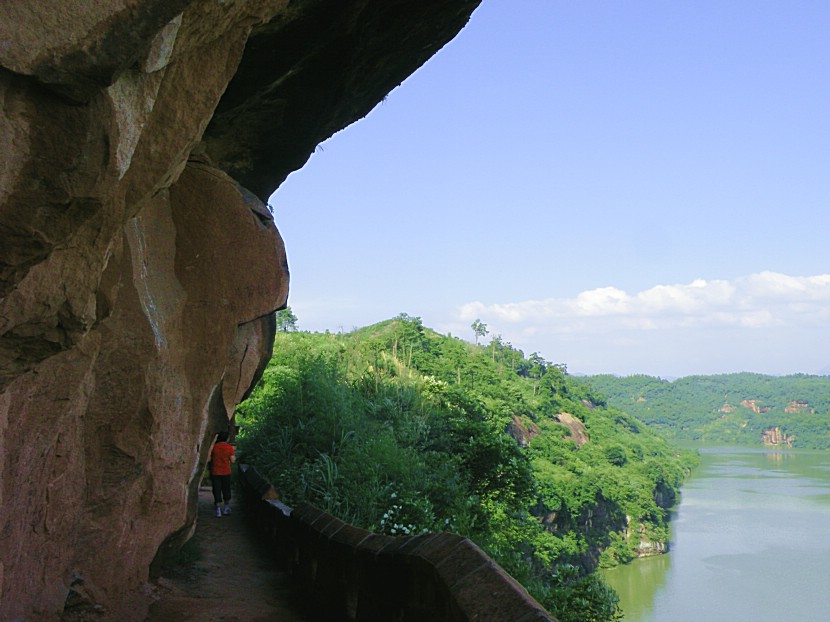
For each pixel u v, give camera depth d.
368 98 10.22
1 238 2.30
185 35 3.19
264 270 6.54
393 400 21.38
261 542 9.73
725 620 58.47
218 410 6.96
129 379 5.09
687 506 117.69
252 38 7.43
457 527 13.95
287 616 6.22
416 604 4.25
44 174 2.29
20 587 4.28
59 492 4.55
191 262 6.19
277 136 9.36
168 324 5.76
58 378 3.82
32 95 2.21
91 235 2.80
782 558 81.38
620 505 81.62
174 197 6.19
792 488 140.75
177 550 7.45
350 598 5.52
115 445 5.09
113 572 5.40
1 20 2.09
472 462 19.95
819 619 58.22
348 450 14.91
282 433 15.56
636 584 69.94
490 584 3.47
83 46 2.19
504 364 116.00
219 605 6.36
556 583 12.57
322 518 6.74
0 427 3.28
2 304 2.55
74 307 2.86
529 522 20.20
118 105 2.45
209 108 3.66
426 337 82.12
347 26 7.99
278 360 23.20
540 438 85.12
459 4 8.77
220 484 12.15
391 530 12.59
